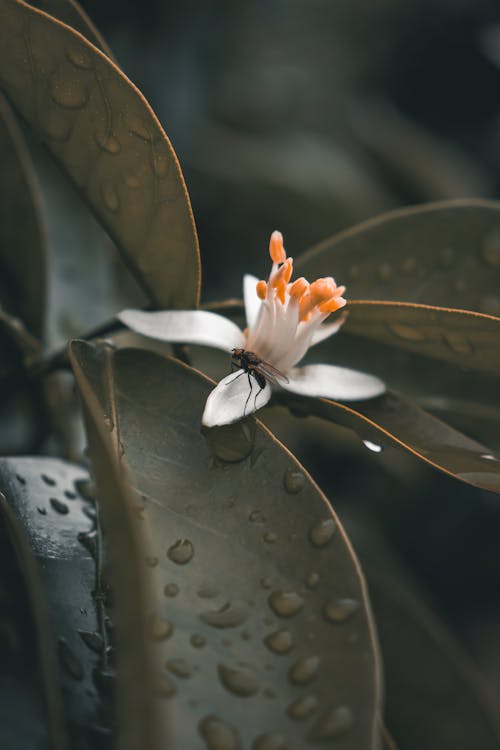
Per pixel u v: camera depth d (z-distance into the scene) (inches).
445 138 14.1
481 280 7.7
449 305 7.7
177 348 7.1
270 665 6.0
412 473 9.8
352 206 11.2
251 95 14.2
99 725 5.9
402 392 7.8
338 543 6.3
